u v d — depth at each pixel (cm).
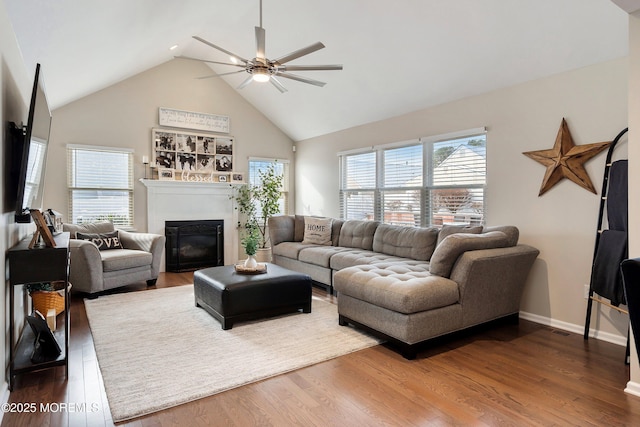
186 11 388
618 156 304
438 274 306
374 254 463
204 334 318
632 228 223
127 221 571
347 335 317
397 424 192
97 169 547
